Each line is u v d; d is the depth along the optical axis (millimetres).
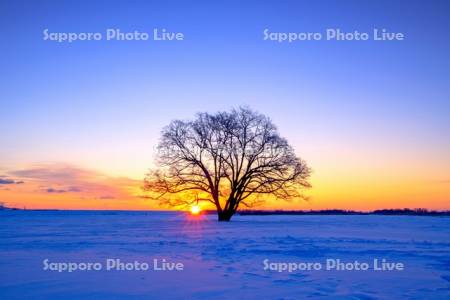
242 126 43438
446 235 24031
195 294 8383
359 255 14336
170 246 17250
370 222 46281
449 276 10484
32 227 35031
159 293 8453
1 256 13867
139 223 43500
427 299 8047
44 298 7984
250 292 8578
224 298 8070
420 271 11242
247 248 16531
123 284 9320
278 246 17266
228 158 43656
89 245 17594
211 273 10789
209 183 43750
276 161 42656
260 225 37281
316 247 16922
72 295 8234
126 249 16109
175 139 43156
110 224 41469
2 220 57500
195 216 78312
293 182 42281
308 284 9422
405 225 38656
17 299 7926
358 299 8008
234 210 45000
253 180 43156
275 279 10000
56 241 19812
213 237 22172
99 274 10578
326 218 64188
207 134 43250
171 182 43250
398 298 8109
